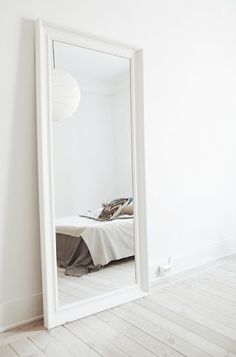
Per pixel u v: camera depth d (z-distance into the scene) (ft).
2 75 6.59
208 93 10.85
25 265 6.98
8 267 6.76
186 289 8.69
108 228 8.20
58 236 7.32
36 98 6.92
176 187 9.89
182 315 7.19
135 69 8.61
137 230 8.63
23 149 6.91
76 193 7.66
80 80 7.67
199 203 10.66
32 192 7.06
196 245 10.61
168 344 6.02
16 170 6.82
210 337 6.24
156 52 9.23
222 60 11.31
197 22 10.39
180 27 9.87
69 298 7.36
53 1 7.20
